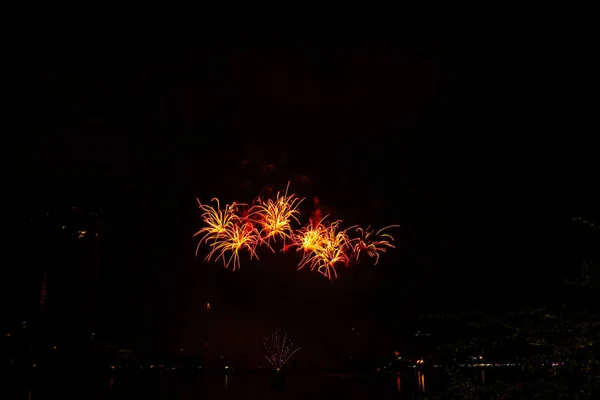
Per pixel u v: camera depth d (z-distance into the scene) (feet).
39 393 91.91
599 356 22.45
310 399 94.02
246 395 102.58
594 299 24.08
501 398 25.27
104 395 94.02
